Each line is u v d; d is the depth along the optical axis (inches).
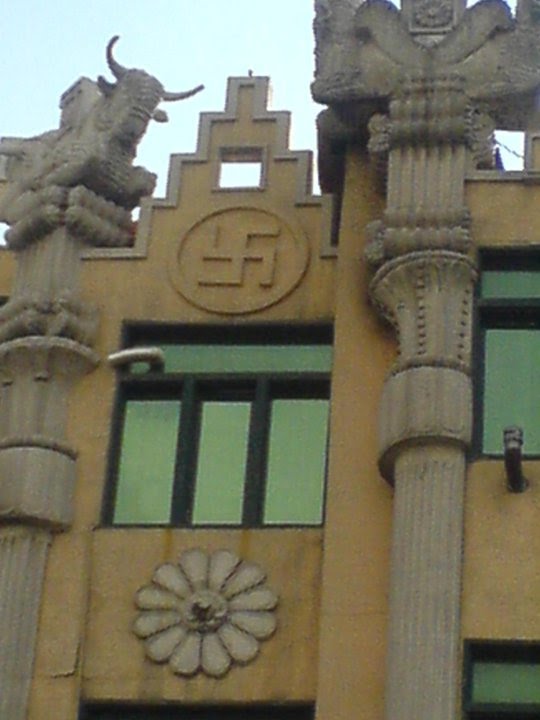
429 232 1112.8
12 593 1093.8
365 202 1173.7
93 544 1113.4
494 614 1025.5
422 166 1139.3
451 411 1064.8
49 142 1242.6
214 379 1162.6
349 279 1149.1
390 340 1125.7
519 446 1033.5
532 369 1104.8
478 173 1145.4
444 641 1008.2
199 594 1090.1
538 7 1179.9
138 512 1133.1
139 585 1098.7
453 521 1040.8
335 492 1083.9
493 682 1019.9
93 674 1077.8
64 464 1133.7
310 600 1082.7
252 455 1138.7
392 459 1069.8
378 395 1111.0
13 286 1203.2
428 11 1192.2
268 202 1214.9
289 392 1158.3
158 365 1168.8
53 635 1089.4
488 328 1117.7
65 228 1203.2
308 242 1197.1
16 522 1113.4
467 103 1151.6
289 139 1237.7
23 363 1160.2
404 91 1156.5
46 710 1067.9
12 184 1232.8
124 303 1190.9
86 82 1274.6
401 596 1022.4
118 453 1150.3
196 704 1064.8
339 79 1175.6
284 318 1176.2
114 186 1221.1
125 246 1216.8
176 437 1153.4
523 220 1133.1
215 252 1199.6
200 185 1225.4
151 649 1079.6
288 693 1058.7
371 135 1162.0
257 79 1261.1
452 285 1106.1
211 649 1075.9
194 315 1183.6
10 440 1135.6
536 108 1165.1
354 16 1193.4
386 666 1018.1
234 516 1127.6
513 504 1051.9
